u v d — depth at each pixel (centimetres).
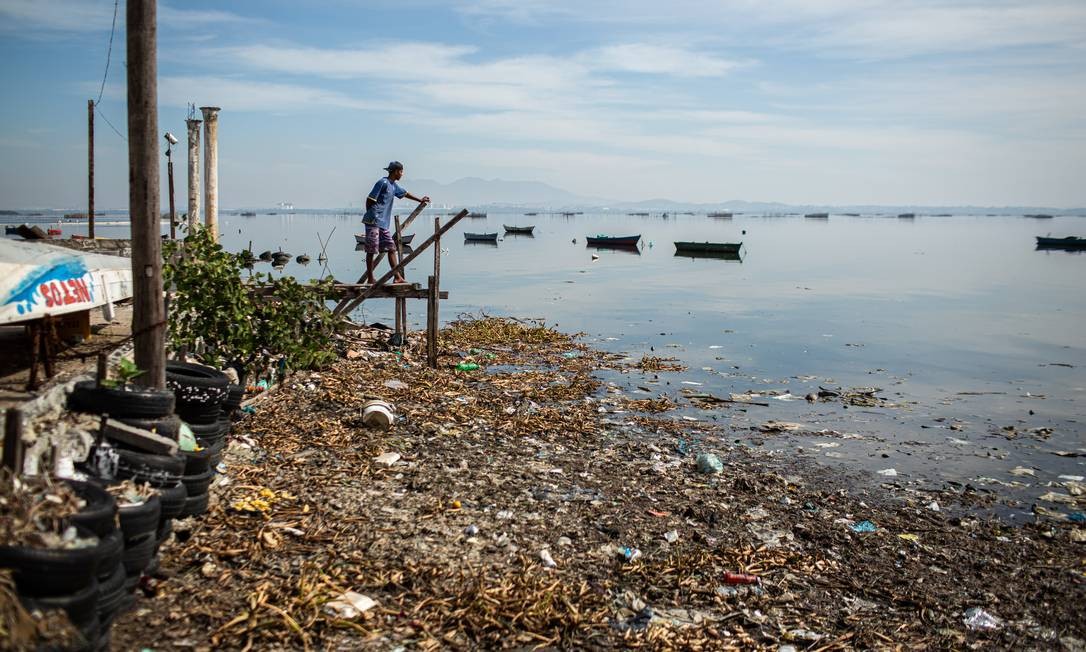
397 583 715
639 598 736
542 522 897
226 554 725
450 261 5778
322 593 677
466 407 1402
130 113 768
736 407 1580
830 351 2247
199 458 768
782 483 1119
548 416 1395
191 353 1196
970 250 8169
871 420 1502
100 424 695
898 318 2950
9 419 544
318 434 1143
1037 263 6228
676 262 5900
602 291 3759
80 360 961
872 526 962
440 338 2152
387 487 962
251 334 1260
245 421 1162
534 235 11519
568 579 760
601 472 1110
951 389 1786
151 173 777
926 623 731
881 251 7900
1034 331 2658
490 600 694
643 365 1964
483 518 890
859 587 796
